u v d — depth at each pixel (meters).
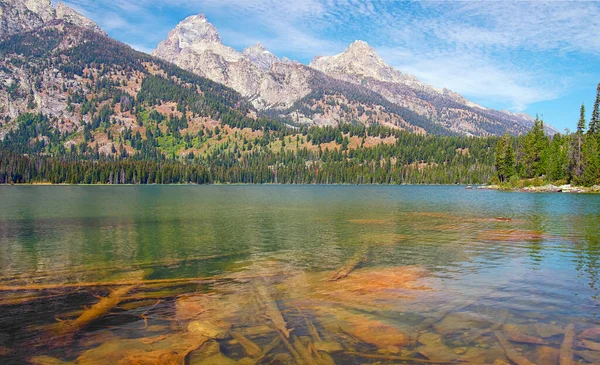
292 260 20.98
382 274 17.44
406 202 75.81
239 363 8.57
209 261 20.83
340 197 98.56
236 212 52.84
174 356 8.96
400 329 10.50
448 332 10.29
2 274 17.95
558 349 9.20
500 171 153.88
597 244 25.95
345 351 9.12
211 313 12.05
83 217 45.56
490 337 9.95
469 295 13.94
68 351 9.44
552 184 127.00
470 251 23.56
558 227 35.19
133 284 15.97
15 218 44.34
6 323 11.45
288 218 44.72
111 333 10.54
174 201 79.69
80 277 17.33
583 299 13.45
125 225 37.75
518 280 16.27
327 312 12.02
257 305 12.82
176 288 15.27
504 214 48.53
